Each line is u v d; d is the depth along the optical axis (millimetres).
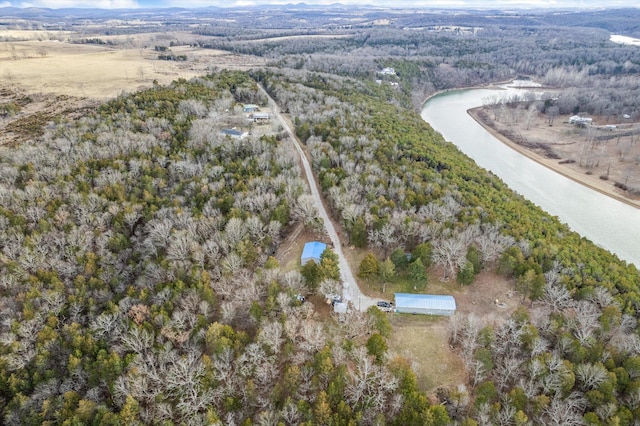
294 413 50031
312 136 132625
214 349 58938
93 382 57281
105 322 63969
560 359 55438
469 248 77750
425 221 83250
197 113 146250
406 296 70812
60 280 73250
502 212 93812
